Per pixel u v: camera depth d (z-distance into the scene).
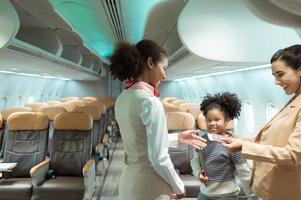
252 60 2.52
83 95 12.31
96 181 3.85
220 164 1.58
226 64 2.95
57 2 3.65
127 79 1.37
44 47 4.25
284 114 1.19
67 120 3.22
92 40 7.41
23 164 3.00
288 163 1.05
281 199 1.19
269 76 3.34
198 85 7.69
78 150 3.11
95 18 4.61
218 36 2.50
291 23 1.50
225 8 2.46
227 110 1.62
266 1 1.29
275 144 1.18
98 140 4.20
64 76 8.05
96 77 10.56
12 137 3.11
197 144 1.53
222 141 1.27
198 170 1.71
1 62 3.48
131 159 1.33
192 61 3.21
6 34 2.44
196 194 2.68
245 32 2.49
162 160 1.21
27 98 6.88
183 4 2.98
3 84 5.18
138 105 1.26
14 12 2.41
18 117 3.14
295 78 1.14
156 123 1.21
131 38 6.84
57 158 3.06
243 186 1.51
